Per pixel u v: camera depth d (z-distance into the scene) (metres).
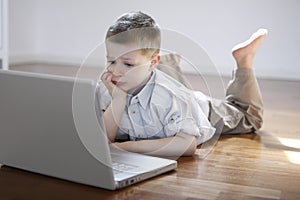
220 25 3.80
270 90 3.12
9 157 1.49
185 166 1.55
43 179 1.41
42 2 4.27
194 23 3.86
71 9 4.21
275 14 3.66
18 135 1.44
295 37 3.65
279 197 1.31
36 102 1.35
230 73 3.81
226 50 3.81
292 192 1.35
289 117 2.33
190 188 1.36
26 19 4.19
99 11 4.14
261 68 3.74
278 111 2.46
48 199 1.27
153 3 3.95
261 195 1.32
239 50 2.00
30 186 1.36
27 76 1.34
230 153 1.71
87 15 4.18
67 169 1.38
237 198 1.30
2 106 1.43
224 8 3.77
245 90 2.00
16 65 3.95
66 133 1.33
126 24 1.48
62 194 1.30
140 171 1.41
